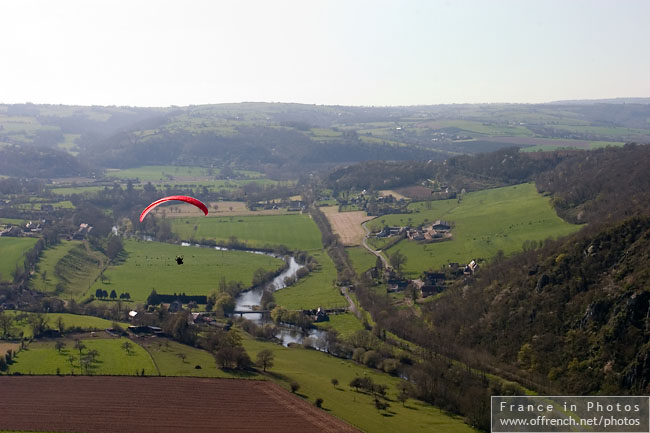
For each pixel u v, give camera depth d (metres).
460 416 163.50
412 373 188.38
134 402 162.62
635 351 173.50
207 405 162.38
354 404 166.62
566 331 194.25
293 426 152.12
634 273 193.38
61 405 160.25
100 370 182.75
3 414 154.88
